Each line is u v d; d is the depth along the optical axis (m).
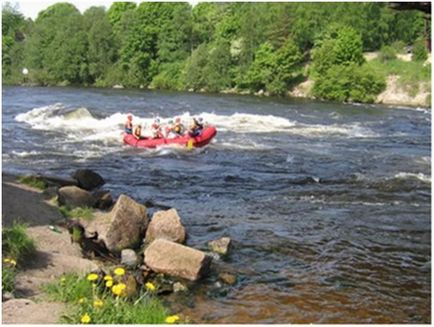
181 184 13.02
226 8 62.47
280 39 51.81
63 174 13.69
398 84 44.69
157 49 59.00
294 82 50.59
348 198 11.82
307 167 15.50
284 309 6.45
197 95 45.16
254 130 23.38
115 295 6.04
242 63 53.22
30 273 6.52
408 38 53.06
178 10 58.75
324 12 53.50
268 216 10.34
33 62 58.00
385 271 7.77
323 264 7.98
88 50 58.19
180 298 6.63
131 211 8.47
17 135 19.95
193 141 18.22
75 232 8.29
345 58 48.03
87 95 40.19
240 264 7.89
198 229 9.41
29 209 9.06
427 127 26.41
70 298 5.73
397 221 10.12
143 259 7.72
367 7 52.41
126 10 65.44
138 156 16.67
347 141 21.08
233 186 12.92
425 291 7.11
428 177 14.23
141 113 28.64
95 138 19.88
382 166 15.86
